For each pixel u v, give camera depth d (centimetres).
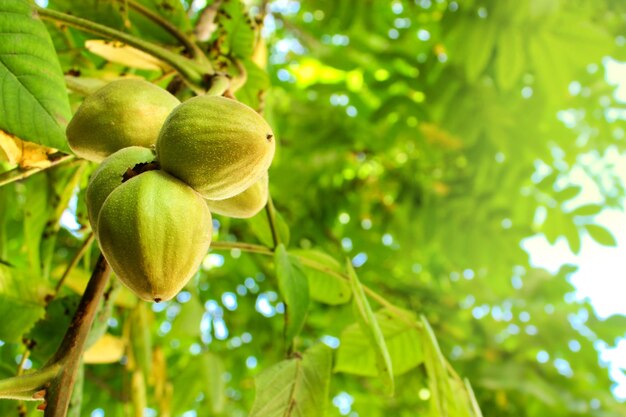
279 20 530
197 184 161
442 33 444
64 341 164
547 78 429
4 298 242
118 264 150
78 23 203
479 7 429
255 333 555
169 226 150
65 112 174
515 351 541
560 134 530
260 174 168
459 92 505
